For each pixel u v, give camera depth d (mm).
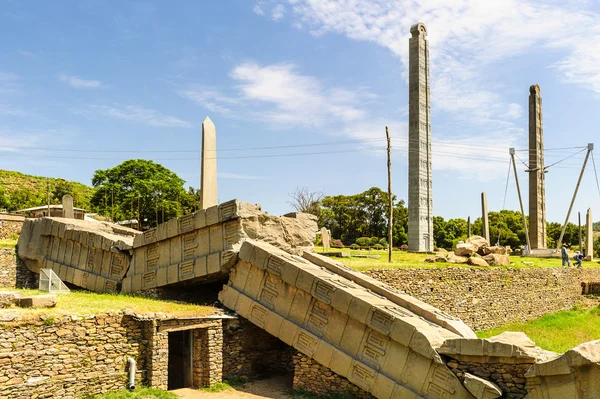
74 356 13047
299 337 15266
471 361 12273
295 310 15641
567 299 32812
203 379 15281
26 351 12203
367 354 13930
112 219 50438
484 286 25516
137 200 53344
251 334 16891
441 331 13648
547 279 30703
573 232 84812
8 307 13500
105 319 13805
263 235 18125
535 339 21594
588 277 36812
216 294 20328
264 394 14812
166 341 14523
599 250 75312
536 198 51312
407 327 13055
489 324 25312
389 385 13180
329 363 14461
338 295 14469
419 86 37469
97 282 21359
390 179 29156
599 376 10320
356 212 69500
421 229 36812
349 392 14133
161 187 54875
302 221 20297
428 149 38062
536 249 48625
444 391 12367
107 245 21156
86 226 24047
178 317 14750
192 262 18156
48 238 24766
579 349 10547
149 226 55188
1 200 60781
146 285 19625
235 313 16828
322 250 35781
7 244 27750
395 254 34375
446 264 27422
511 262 32344
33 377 12242
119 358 13930
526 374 11320
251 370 16688
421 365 12859
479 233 74875
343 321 14570
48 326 12688
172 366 17422
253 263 16531
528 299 28516
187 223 18484
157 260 19531
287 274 15695
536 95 52219
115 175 56188
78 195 70500
